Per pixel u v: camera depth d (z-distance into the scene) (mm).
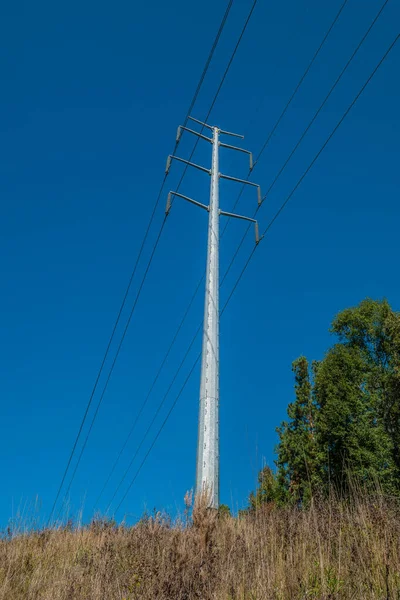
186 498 8438
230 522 8438
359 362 22172
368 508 6824
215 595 5434
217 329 11203
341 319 27078
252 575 5555
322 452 16906
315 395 21234
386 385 19281
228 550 6793
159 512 8234
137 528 8242
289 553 5992
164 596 5750
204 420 9797
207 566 6160
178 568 6191
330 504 7312
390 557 5461
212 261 12539
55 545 9508
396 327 22922
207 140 16062
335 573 5352
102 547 7953
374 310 26312
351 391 19875
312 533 6715
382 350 23250
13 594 6863
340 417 18016
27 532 10484
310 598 4859
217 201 14320
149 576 6215
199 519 7703
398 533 6059
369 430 17078
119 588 6035
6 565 7980
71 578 6930
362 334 25734
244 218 14438
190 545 6879
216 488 9070
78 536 9977
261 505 8734
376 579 5133
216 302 11688
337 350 23625
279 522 7379
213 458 9344
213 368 10500
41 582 7238
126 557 7207
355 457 15688
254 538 7051
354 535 6059
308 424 18938
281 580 5234
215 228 13508
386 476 14766
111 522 10797
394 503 7352
